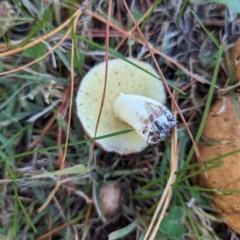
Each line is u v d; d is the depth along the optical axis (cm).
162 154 29
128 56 30
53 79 28
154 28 30
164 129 26
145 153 30
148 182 29
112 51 26
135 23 26
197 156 26
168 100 30
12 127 28
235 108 26
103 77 26
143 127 25
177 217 27
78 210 29
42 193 28
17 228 27
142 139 28
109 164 29
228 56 29
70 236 28
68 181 28
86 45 29
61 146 26
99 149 29
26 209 27
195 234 27
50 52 26
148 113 25
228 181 26
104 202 29
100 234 29
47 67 28
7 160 26
